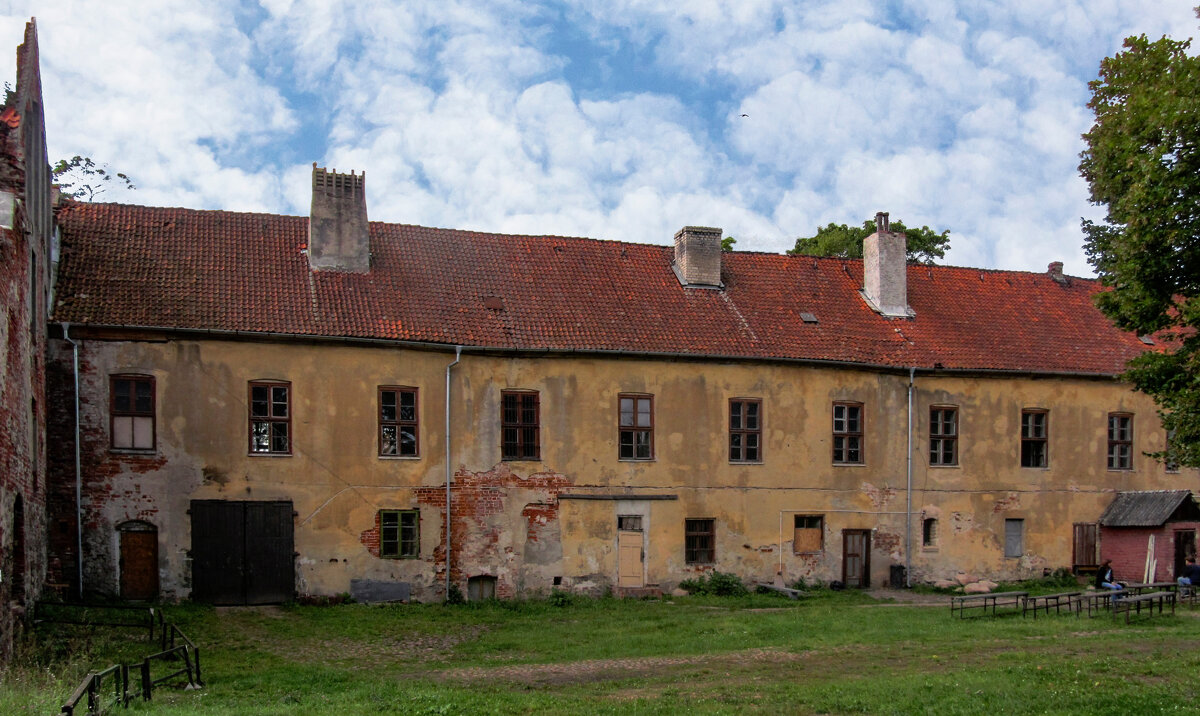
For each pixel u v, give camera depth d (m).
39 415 20.77
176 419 23.52
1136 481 32.47
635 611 24.64
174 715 12.77
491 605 24.84
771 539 28.38
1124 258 15.30
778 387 28.83
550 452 26.56
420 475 25.34
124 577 22.92
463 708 13.81
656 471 27.44
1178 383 15.52
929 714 13.12
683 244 30.61
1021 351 31.66
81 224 25.45
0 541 15.93
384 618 22.80
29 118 19.45
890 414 29.94
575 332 27.16
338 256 26.83
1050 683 15.03
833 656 18.17
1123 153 15.09
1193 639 19.52
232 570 23.61
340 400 24.83
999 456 31.00
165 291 24.23
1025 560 31.02
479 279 28.17
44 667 16.30
